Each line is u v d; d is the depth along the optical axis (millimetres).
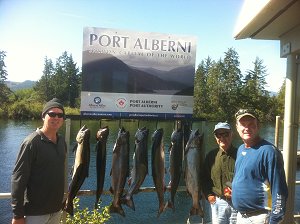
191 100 4383
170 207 4223
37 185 3117
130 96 4199
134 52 4199
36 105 43531
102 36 4102
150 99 4258
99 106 4113
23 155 3039
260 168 2988
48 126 3205
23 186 3023
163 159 4137
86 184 8602
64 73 50719
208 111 42938
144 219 10742
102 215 4605
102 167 3990
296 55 4113
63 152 3369
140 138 4027
